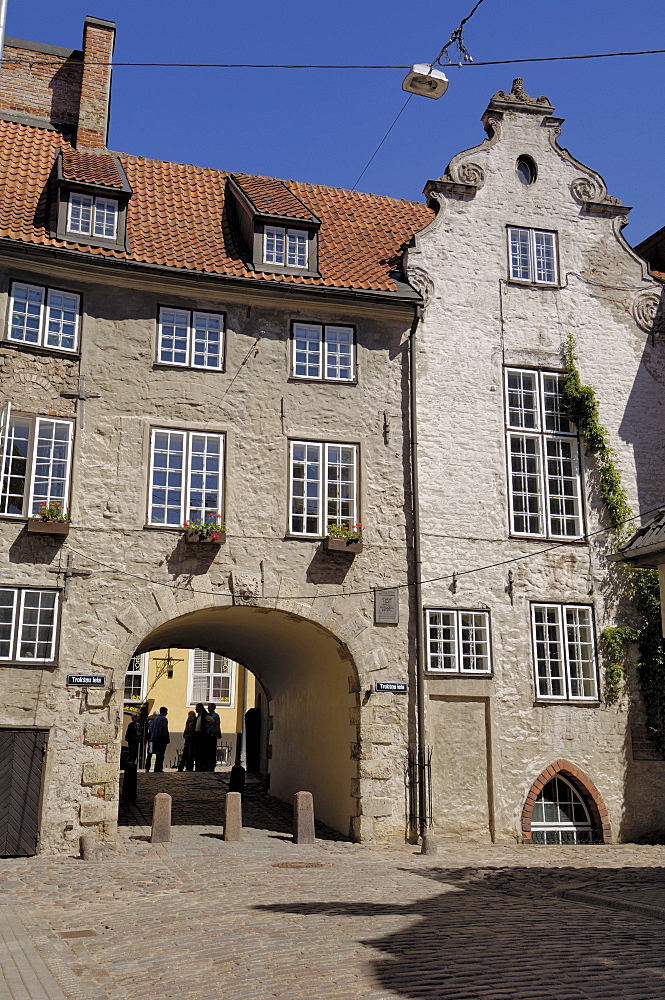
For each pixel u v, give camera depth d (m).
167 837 15.93
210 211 19.92
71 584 15.99
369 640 17.41
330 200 21.69
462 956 8.18
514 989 7.13
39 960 8.13
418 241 19.67
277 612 17.30
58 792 15.22
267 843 16.25
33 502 16.09
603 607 19.00
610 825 17.98
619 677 18.62
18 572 15.70
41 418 16.34
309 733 20.11
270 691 23.80
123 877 12.85
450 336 19.34
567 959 8.08
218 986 7.32
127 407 16.94
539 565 18.80
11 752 15.16
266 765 23.62
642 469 19.86
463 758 17.62
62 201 17.48
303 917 9.95
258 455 17.52
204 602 16.64
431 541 18.23
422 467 18.50
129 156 20.81
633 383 20.23
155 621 16.31
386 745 17.12
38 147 19.88
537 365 19.77
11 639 15.51
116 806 15.44
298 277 18.44
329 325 18.52
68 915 10.27
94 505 16.38
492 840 17.38
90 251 17.00
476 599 18.27
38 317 16.67
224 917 9.96
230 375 17.69
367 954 8.25
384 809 16.86
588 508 19.34
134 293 17.42
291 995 7.02
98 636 15.95
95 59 21.28
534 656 18.34
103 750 15.59
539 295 20.12
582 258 20.61
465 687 17.83
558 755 18.09
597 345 20.22
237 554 16.98
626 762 18.39
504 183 20.58
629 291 20.69
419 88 13.40
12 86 21.22
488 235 20.16
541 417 19.53
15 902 11.03
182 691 30.47
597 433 19.56
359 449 18.12
